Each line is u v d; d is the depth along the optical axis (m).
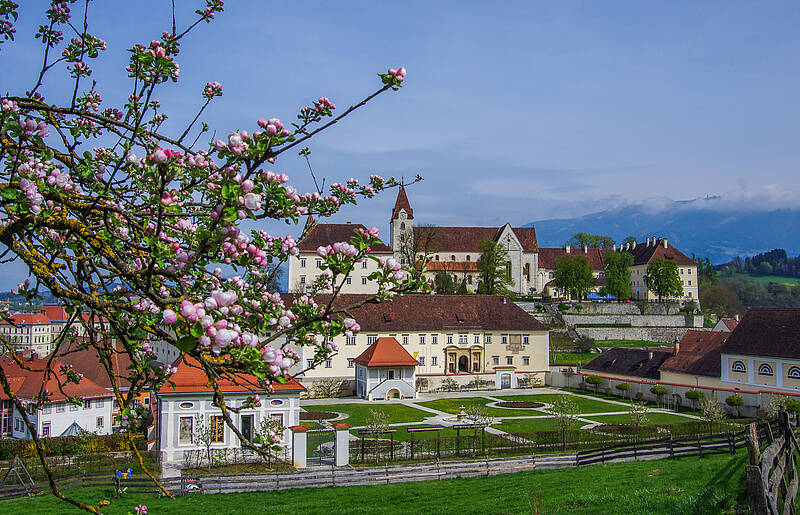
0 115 6.52
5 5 8.03
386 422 44.56
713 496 19.20
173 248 6.29
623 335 123.88
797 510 16.30
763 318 64.81
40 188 6.49
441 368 79.50
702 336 74.06
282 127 5.93
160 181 6.07
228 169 6.02
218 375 6.21
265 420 36.38
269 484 31.08
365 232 7.14
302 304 7.59
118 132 8.21
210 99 9.48
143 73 7.71
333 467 35.03
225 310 5.41
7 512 26.75
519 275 143.12
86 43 8.34
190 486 30.27
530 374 81.38
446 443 41.31
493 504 24.03
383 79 6.76
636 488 23.61
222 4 8.16
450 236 144.50
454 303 82.75
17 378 53.94
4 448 39.72
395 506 25.80
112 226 7.16
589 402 67.94
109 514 25.36
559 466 34.41
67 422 52.56
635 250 180.62
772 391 57.69
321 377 72.75
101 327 7.84
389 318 77.56
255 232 7.11
